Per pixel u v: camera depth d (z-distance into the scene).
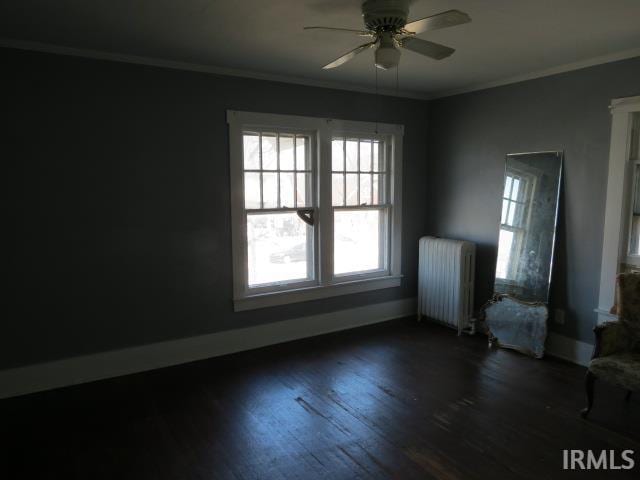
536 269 3.82
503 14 2.47
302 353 3.92
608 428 2.71
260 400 3.07
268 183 4.01
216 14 2.46
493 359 3.77
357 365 3.65
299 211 4.18
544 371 3.52
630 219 3.36
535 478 2.25
